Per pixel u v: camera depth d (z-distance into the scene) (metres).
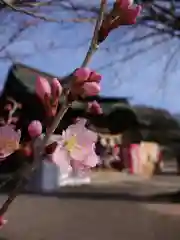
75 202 15.34
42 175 17.28
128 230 10.85
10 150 1.79
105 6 1.95
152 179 26.78
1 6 4.81
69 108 1.94
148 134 27.67
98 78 1.79
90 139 1.76
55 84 1.84
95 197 16.98
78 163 1.73
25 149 1.79
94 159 1.75
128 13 1.95
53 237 9.88
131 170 26.66
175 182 25.22
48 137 1.77
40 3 5.15
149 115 25.56
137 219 12.39
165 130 28.38
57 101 1.83
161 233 10.55
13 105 5.00
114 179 24.09
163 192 19.31
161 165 31.22
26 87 12.49
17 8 4.89
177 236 10.25
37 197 15.84
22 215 12.21
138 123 22.11
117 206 14.73
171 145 30.34
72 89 1.80
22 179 1.89
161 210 14.06
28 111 6.51
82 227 11.09
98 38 1.93
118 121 17.73
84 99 1.87
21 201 14.54
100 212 13.41
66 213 13.05
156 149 29.95
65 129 1.80
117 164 5.83
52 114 1.82
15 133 1.80
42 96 1.85
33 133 1.80
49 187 17.39
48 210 13.35
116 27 1.94
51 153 1.74
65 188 18.86
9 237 9.59
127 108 18.98
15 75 13.07
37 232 10.30
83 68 1.79
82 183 21.11
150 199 16.78
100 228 11.03
